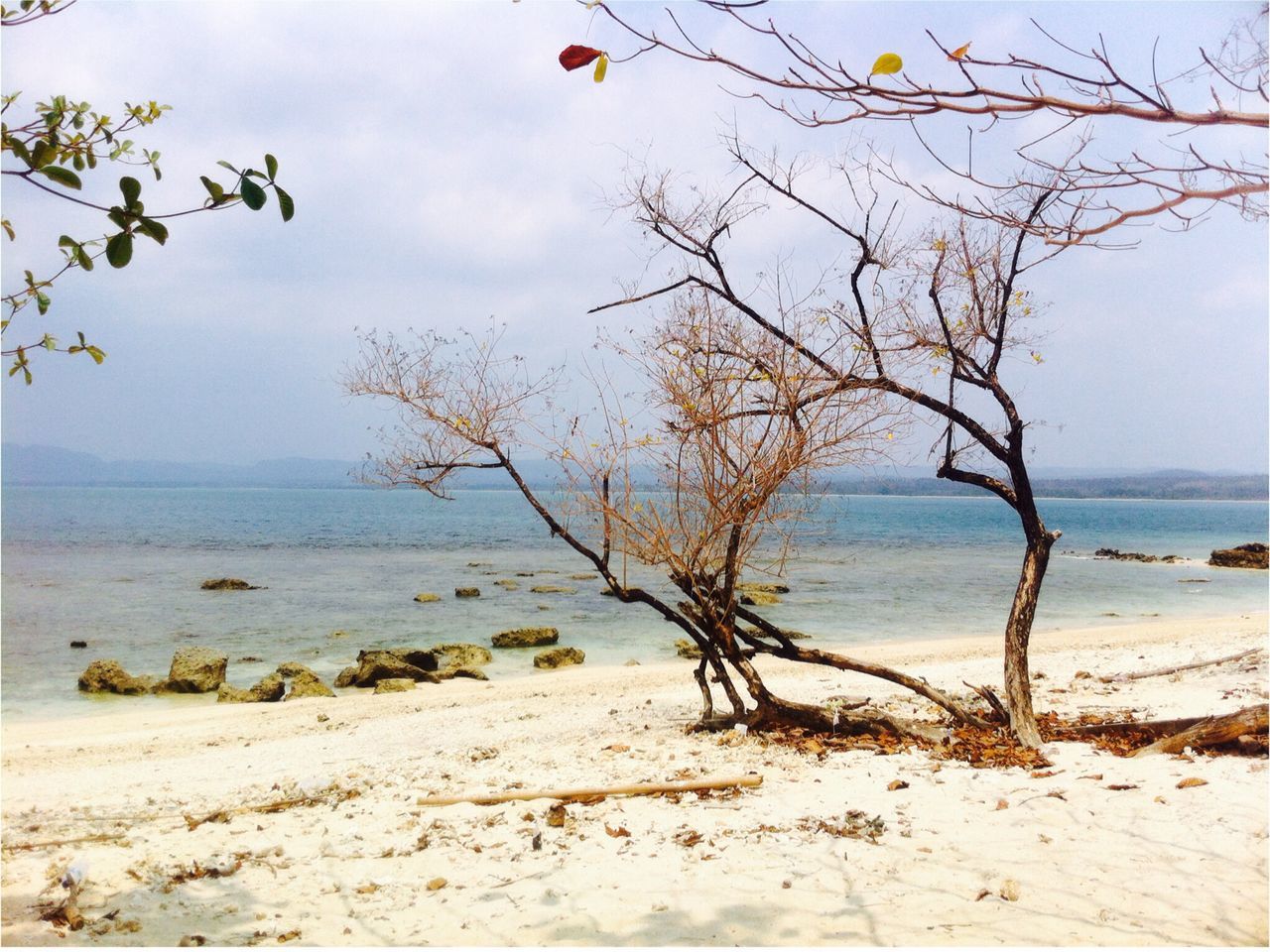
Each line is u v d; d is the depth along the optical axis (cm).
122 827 736
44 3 337
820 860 557
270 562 4772
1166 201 210
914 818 629
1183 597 3388
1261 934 423
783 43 219
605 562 965
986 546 6200
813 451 830
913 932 447
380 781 879
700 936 456
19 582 3803
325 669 2112
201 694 1847
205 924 500
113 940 478
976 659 1797
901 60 210
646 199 853
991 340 873
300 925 496
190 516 10788
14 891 557
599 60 233
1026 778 715
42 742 1329
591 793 733
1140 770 707
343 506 15738
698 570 948
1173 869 509
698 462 872
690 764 844
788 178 823
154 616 2911
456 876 568
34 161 352
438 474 962
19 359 410
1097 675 1427
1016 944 428
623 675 1816
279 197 309
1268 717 733
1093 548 6469
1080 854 543
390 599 3306
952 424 898
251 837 676
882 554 5388
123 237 304
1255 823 563
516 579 3959
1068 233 234
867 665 961
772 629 984
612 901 509
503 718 1334
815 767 808
